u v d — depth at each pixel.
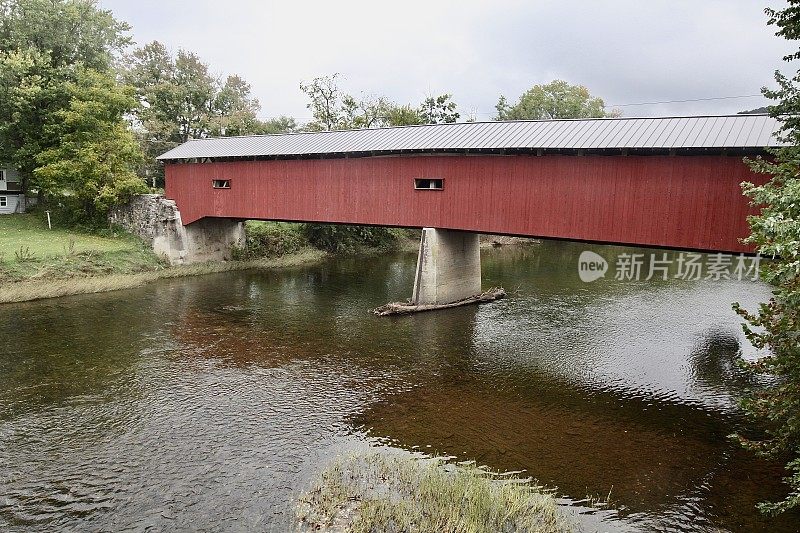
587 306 22.00
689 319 19.95
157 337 16.34
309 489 8.38
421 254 20.73
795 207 5.93
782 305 7.29
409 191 20.88
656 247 16.19
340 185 22.70
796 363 7.09
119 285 22.84
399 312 19.97
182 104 42.22
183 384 12.75
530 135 18.45
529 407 12.02
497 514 7.73
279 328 17.84
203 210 27.52
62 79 28.72
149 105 42.00
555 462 9.55
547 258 37.31
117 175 28.08
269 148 25.14
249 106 49.22
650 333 18.02
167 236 26.95
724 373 14.33
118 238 27.64
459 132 20.53
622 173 16.22
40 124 28.27
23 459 9.20
